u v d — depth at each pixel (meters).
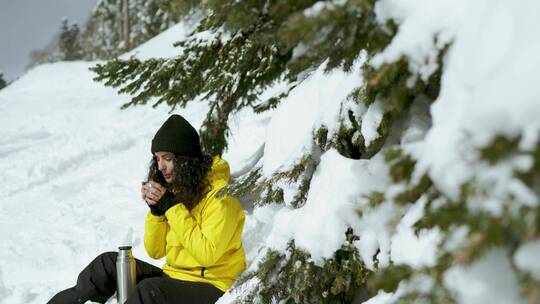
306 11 1.47
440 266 1.35
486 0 1.41
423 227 1.58
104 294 2.97
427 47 1.54
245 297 2.35
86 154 6.82
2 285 4.13
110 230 4.84
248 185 2.95
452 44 1.48
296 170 2.44
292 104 3.06
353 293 2.33
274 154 3.00
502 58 1.24
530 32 1.21
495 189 1.15
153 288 2.62
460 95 1.32
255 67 3.63
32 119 8.73
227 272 2.77
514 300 1.22
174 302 2.63
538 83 1.13
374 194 1.52
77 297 2.93
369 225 2.01
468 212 1.19
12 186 6.14
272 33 1.83
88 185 5.94
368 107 2.21
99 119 8.45
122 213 5.18
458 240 1.25
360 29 1.64
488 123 1.17
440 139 1.32
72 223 5.11
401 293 1.52
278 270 2.30
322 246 2.16
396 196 1.44
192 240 2.67
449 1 1.54
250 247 4.01
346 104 2.32
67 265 4.43
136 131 7.49
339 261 2.21
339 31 1.65
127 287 2.81
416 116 2.04
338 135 2.36
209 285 2.71
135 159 6.54
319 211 2.17
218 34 3.56
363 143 2.28
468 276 1.29
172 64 3.71
